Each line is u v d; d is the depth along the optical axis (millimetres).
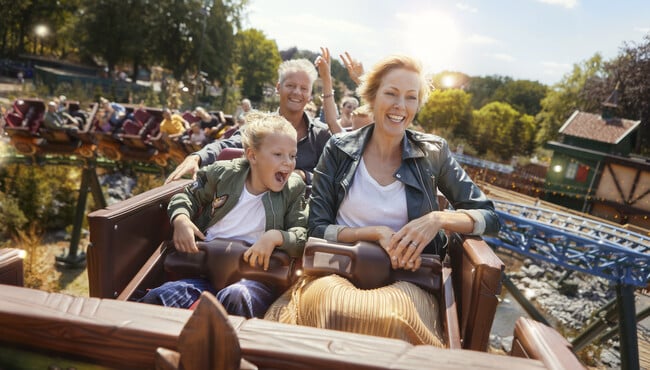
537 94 63719
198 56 41094
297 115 3100
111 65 40500
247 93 65375
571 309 15445
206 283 1901
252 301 1750
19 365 1013
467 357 860
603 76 37188
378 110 2084
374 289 1742
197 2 40156
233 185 2107
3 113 14055
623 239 11383
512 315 14766
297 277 1974
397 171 2094
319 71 3400
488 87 67812
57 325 961
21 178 14664
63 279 12516
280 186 2066
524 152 47219
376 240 1868
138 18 39562
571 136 23266
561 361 848
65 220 15320
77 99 24469
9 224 13422
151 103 27484
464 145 43156
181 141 10969
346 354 863
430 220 1851
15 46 47812
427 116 47594
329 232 1986
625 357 10695
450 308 1700
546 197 23031
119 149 12109
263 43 66500
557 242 11359
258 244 1859
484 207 2064
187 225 1955
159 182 17125
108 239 1755
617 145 21938
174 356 845
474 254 1670
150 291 1781
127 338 934
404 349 887
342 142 2223
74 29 39688
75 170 17203
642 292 15711
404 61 2074
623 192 19750
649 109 22750
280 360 875
